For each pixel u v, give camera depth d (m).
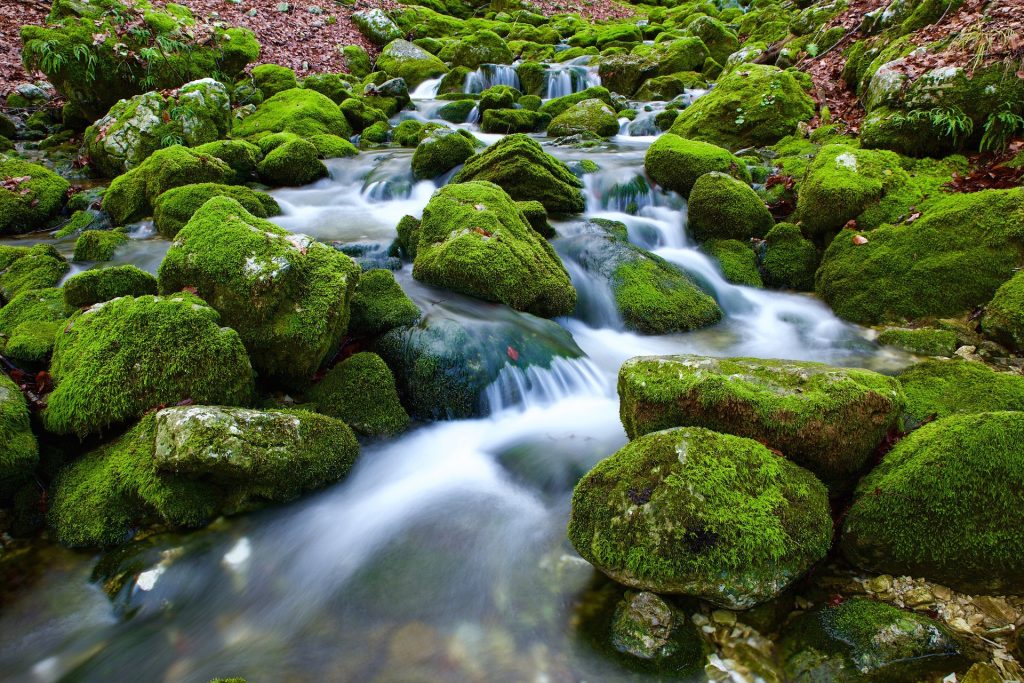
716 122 10.05
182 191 7.20
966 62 7.32
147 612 2.92
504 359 4.74
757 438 3.23
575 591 2.95
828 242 6.81
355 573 3.17
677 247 7.65
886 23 10.37
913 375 4.42
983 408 3.84
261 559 3.23
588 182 8.69
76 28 10.51
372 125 12.52
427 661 2.65
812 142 9.17
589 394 5.03
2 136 10.66
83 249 6.34
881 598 2.73
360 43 18.89
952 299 5.44
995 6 7.91
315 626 2.87
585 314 6.28
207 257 4.14
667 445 3.02
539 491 3.80
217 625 2.88
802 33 13.35
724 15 22.16
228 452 3.23
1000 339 4.96
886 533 2.78
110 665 2.67
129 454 3.40
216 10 16.70
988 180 6.57
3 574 3.04
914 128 7.45
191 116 9.92
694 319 6.04
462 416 4.55
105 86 10.84
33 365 4.03
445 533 3.44
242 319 4.07
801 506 2.83
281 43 16.75
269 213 7.74
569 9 27.14
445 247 5.54
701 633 2.64
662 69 15.76
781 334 5.91
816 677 2.41
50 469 3.52
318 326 4.08
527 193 7.71
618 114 13.20
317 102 12.12
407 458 4.12
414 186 8.92
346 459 3.84
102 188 8.97
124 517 3.25
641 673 2.53
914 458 2.89
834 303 6.11
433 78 17.11
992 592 2.61
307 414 3.79
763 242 7.16
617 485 2.94
